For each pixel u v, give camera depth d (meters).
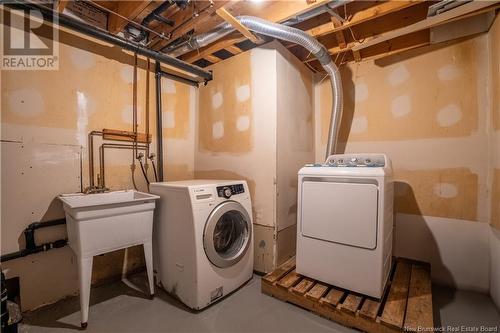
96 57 2.17
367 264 1.64
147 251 1.89
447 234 2.20
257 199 2.39
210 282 1.80
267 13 2.05
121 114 2.35
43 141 1.86
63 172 1.96
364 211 1.66
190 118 2.99
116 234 1.71
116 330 1.55
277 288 1.90
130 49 2.16
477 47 2.08
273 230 2.28
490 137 1.99
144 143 2.54
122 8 2.01
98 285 2.14
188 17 1.98
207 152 2.88
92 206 1.58
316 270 1.88
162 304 1.84
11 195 1.72
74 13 2.12
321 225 1.84
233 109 2.61
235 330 1.55
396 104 2.46
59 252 1.91
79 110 2.06
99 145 2.19
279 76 2.33
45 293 1.84
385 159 1.99
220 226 2.06
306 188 1.93
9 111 1.71
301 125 2.71
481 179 2.06
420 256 2.32
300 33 2.04
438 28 2.21
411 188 2.37
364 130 2.65
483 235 2.05
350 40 2.47
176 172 2.85
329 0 1.74
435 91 2.26
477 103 2.08
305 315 1.69
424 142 2.31
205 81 2.91
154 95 2.63
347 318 1.55
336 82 2.47
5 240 1.69
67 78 1.99
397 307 1.54
